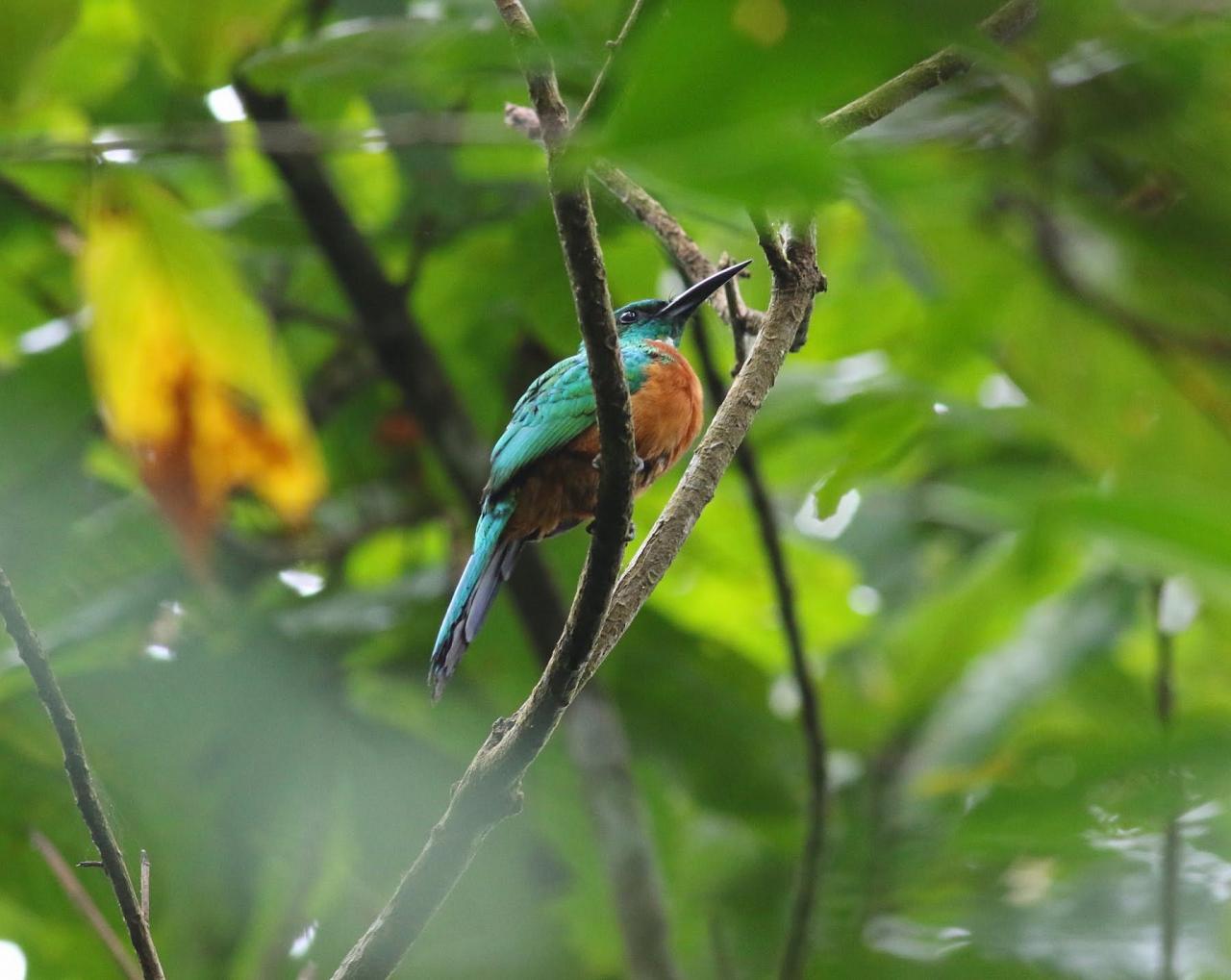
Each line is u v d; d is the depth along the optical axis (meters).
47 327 12.32
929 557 15.28
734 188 2.17
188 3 9.05
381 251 12.38
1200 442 11.41
